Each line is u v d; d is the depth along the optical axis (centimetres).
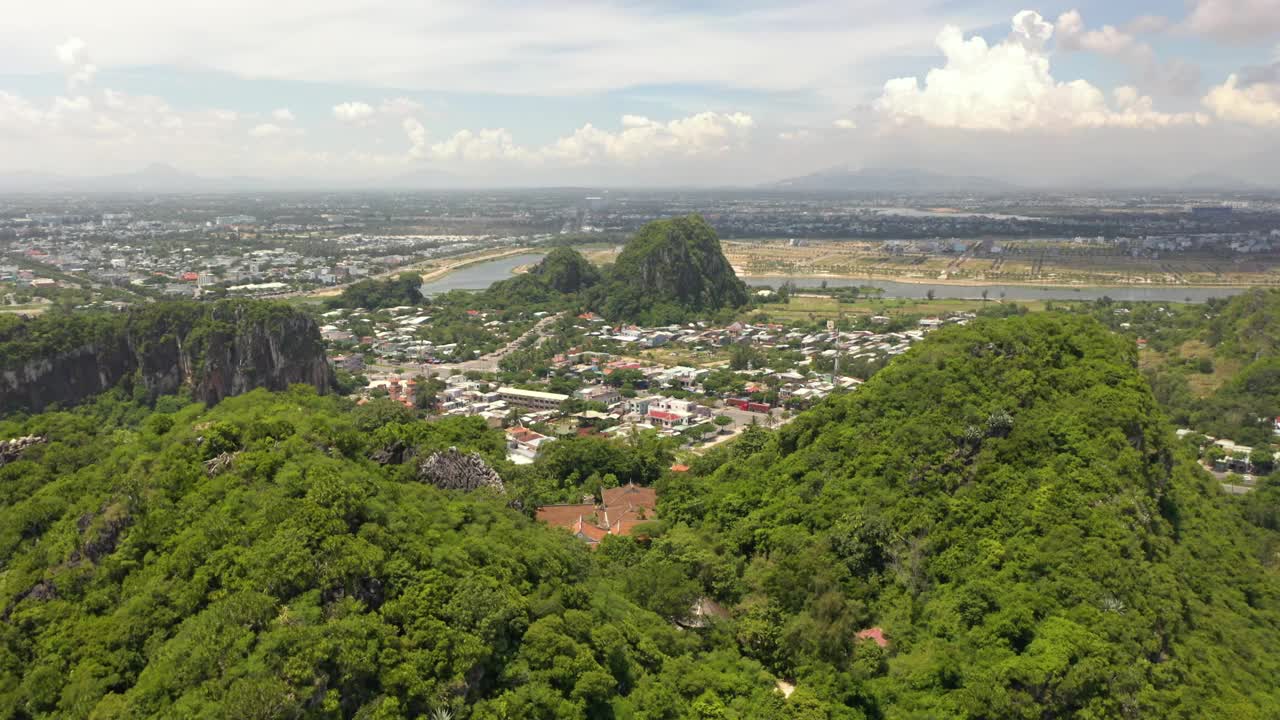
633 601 9100
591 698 7050
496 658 6900
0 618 6662
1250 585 9769
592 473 15112
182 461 7975
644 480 15400
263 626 6138
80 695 5975
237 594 6344
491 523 8769
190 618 6372
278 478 7612
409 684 6228
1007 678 7538
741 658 8469
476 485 10319
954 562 8988
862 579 9262
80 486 8100
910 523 9488
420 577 6994
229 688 5647
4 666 6291
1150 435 10344
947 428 10431
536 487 13412
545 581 8044
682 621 9056
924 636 8462
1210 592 9238
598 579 9169
